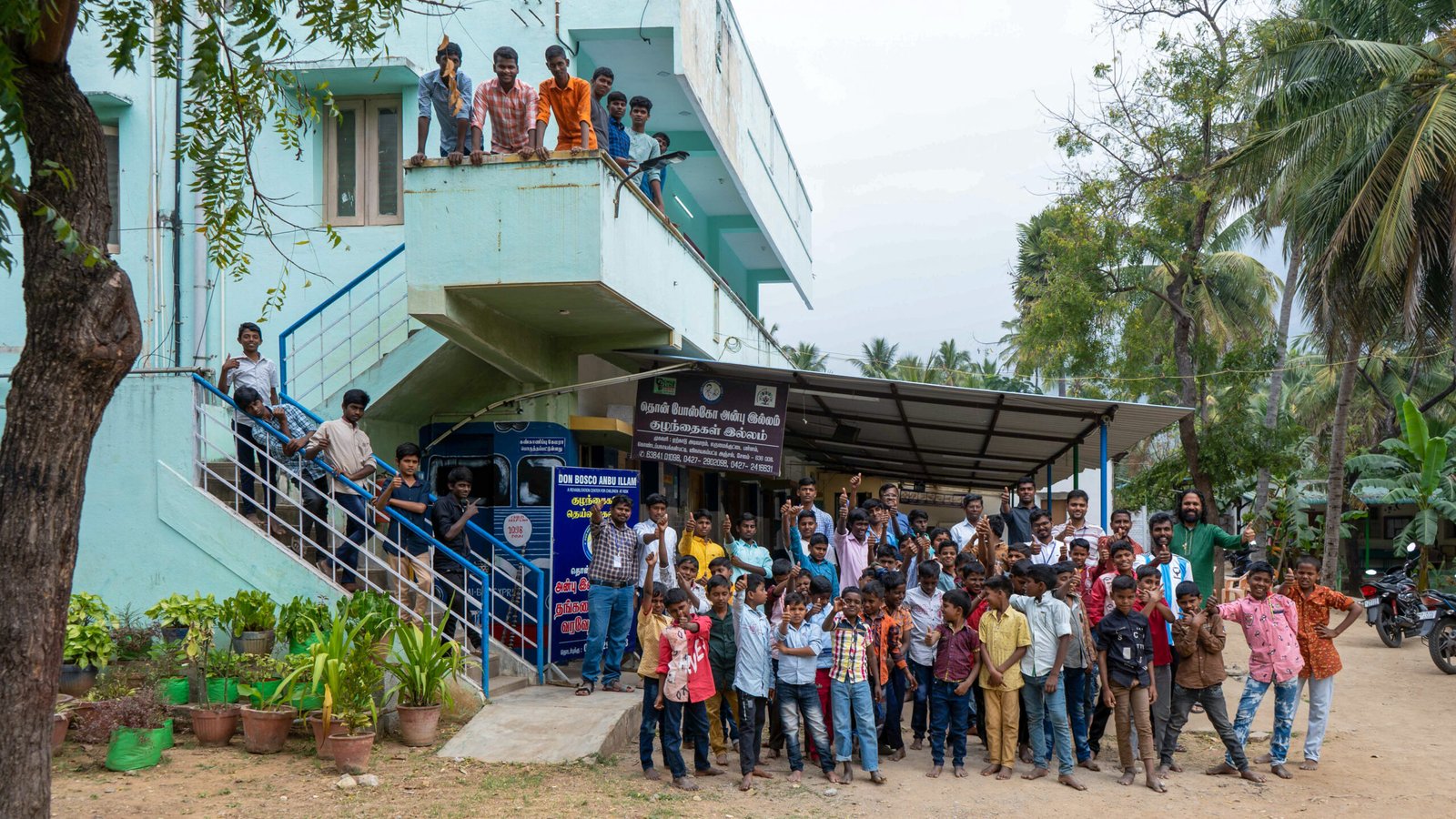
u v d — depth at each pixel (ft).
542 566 36.47
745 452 36.45
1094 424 38.73
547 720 26.81
